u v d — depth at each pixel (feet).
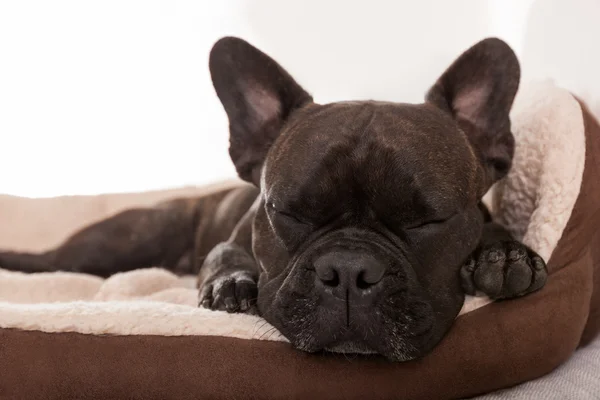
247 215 2.85
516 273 2.17
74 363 2.03
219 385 2.05
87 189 3.58
